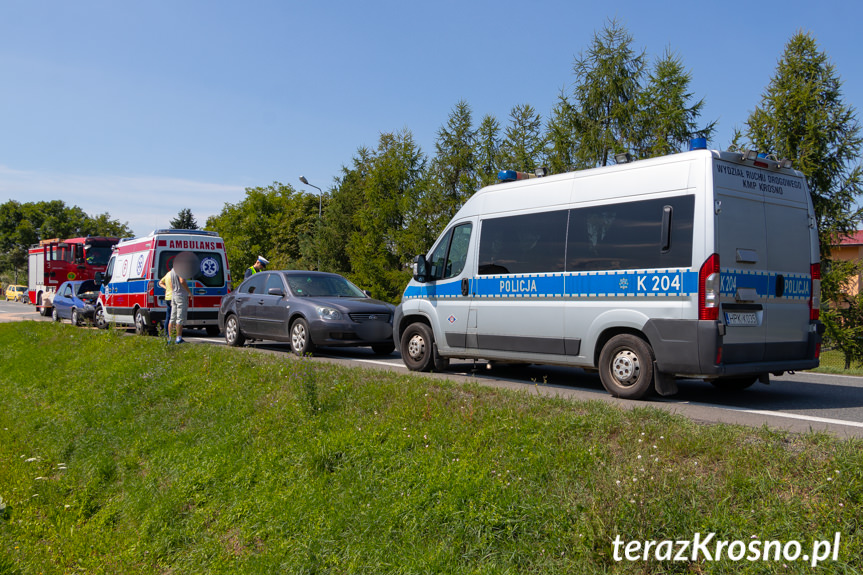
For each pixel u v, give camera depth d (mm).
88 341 14305
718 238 7105
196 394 8516
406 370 10820
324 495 5133
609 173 8125
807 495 3834
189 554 5117
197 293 18141
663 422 5328
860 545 3332
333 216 38719
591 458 4652
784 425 6059
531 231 8930
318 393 7301
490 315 9383
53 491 6656
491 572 3756
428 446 5430
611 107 21641
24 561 5406
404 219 28453
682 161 7426
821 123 16812
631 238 7758
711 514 3744
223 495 5770
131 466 6949
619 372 7859
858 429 5910
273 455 6023
